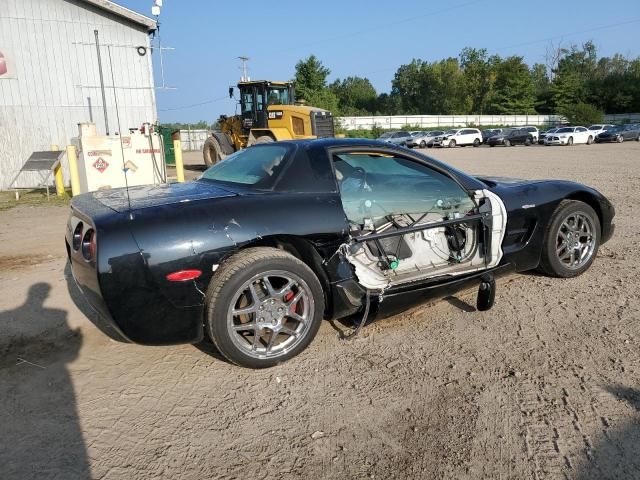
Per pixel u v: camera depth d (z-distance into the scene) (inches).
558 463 83.9
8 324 145.8
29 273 198.4
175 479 82.0
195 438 92.6
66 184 566.6
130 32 577.9
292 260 114.4
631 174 514.9
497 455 86.3
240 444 90.7
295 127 575.8
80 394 108.3
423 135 1536.7
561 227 167.2
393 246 140.8
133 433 94.3
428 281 133.6
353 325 137.9
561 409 98.7
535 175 527.8
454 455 86.6
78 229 119.3
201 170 708.7
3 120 535.5
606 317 140.8
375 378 112.5
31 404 104.5
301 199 119.8
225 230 108.8
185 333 109.4
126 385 111.8
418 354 123.2
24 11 528.7
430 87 3225.9
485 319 142.5
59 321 147.5
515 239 156.7
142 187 139.0
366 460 86.0
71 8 546.3
